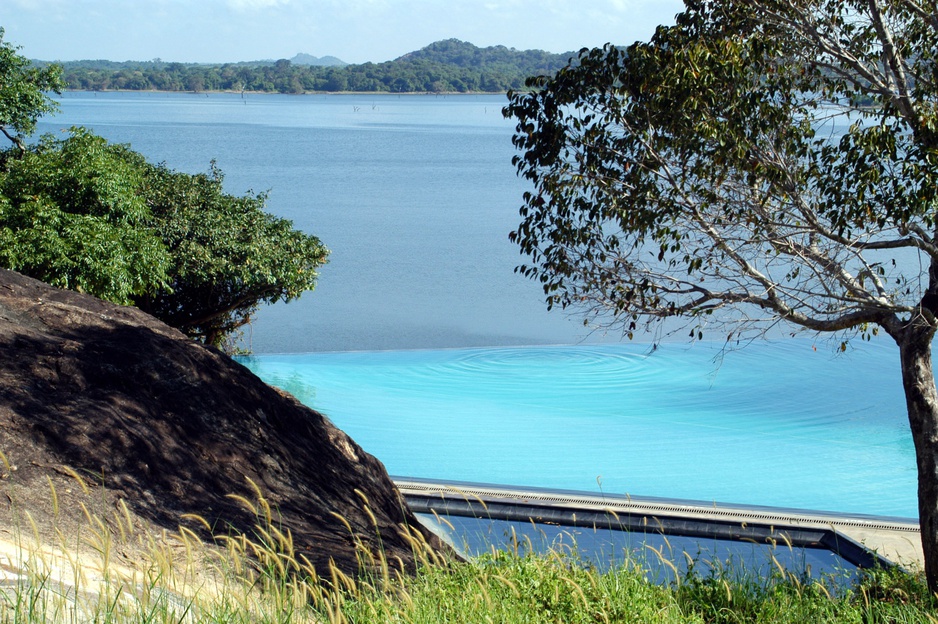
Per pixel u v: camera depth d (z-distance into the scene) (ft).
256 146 388.37
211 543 21.84
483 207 207.62
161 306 74.79
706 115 27.63
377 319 105.29
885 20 29.45
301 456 31.71
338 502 30.32
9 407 23.53
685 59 27.22
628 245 31.55
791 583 25.66
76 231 54.75
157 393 28.86
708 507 43.27
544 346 86.89
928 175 24.25
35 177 58.95
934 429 29.04
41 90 73.61
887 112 26.94
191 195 72.54
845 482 52.26
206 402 30.14
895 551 37.37
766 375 74.59
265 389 34.19
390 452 57.21
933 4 26.84
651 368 77.71
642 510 42.16
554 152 30.35
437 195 229.66
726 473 53.47
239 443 29.32
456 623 17.70
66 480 21.80
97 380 27.66
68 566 17.02
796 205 27.84
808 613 23.22
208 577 19.20
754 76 28.50
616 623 19.89
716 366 77.51
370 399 69.26
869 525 40.98
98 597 15.16
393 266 137.90
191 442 27.63
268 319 104.83
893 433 60.90
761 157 28.27
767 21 28.43
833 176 27.68
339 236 164.55
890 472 53.88
